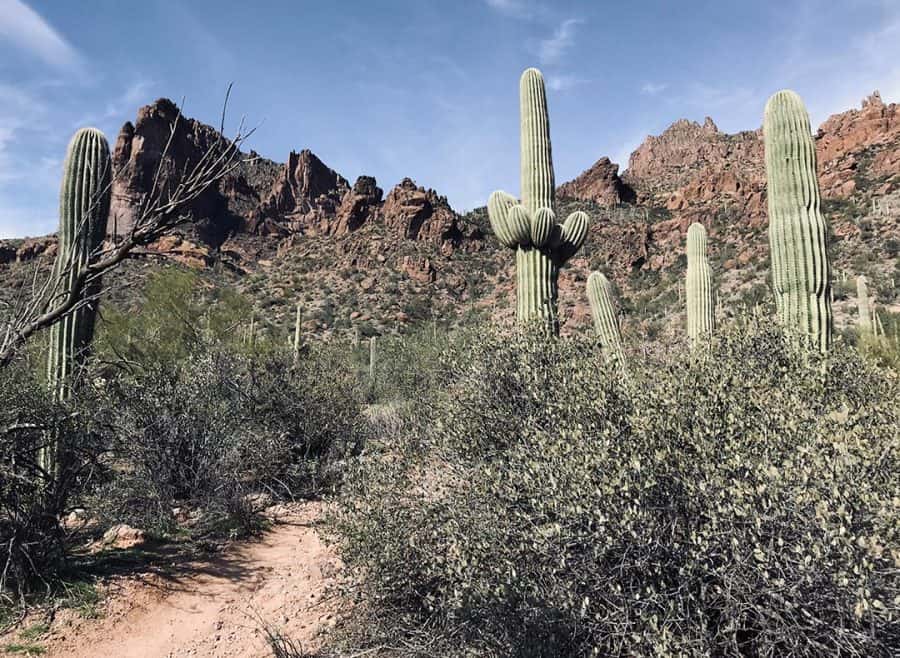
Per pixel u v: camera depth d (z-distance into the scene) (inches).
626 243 2506.2
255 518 270.2
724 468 97.0
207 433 280.8
